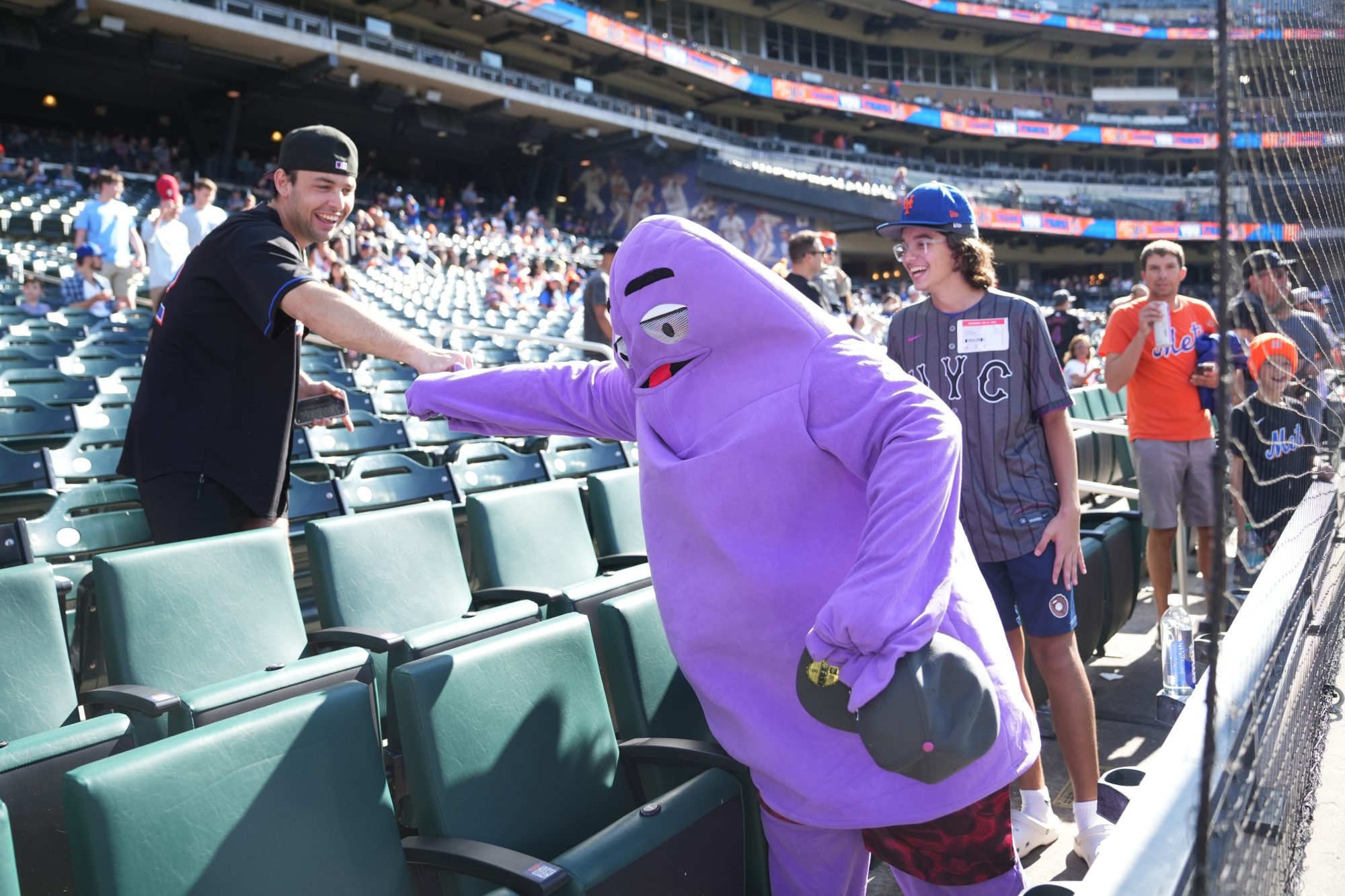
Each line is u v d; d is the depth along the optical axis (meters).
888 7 38.06
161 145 22.09
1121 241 38.56
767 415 1.70
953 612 1.71
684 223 1.85
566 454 4.96
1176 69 45.09
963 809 1.71
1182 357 4.16
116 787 1.47
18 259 11.20
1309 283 1.75
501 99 27.48
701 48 33.94
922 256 2.62
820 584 1.68
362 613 2.80
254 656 2.48
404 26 28.55
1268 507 2.17
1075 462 2.65
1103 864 0.92
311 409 2.90
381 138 30.70
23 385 5.55
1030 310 2.59
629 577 2.92
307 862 1.66
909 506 1.51
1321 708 2.08
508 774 1.94
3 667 2.11
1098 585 3.92
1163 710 2.62
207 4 21.31
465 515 4.08
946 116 39.00
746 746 1.78
